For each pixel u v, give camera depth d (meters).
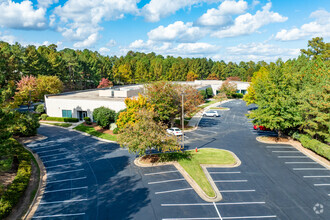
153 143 23.66
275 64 33.78
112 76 113.94
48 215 16.19
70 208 17.05
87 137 35.69
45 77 59.31
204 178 21.38
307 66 40.53
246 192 19.39
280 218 15.93
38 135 36.41
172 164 25.05
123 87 64.00
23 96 48.16
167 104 37.56
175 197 18.48
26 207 17.08
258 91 34.91
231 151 29.41
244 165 25.03
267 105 33.44
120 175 22.50
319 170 23.92
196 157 26.64
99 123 39.19
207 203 17.67
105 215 16.16
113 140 33.84
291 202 17.95
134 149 23.77
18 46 70.62
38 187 20.08
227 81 79.56
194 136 36.41
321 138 31.64
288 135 36.06
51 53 92.00
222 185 20.61
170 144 24.86
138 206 17.23
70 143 32.69
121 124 32.28
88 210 16.78
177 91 40.31
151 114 26.19
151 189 19.78
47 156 27.64
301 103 31.92
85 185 20.55
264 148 30.66
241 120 48.84
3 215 15.38
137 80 110.50
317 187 20.34
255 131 39.50
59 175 22.59
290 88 33.09
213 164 25.06
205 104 70.94
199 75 132.25
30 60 72.19
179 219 15.69
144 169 23.88
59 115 47.56
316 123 29.17
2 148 17.16
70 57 85.00
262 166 24.81
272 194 19.11
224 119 49.81
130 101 33.50
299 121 31.53
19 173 20.91
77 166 24.72
